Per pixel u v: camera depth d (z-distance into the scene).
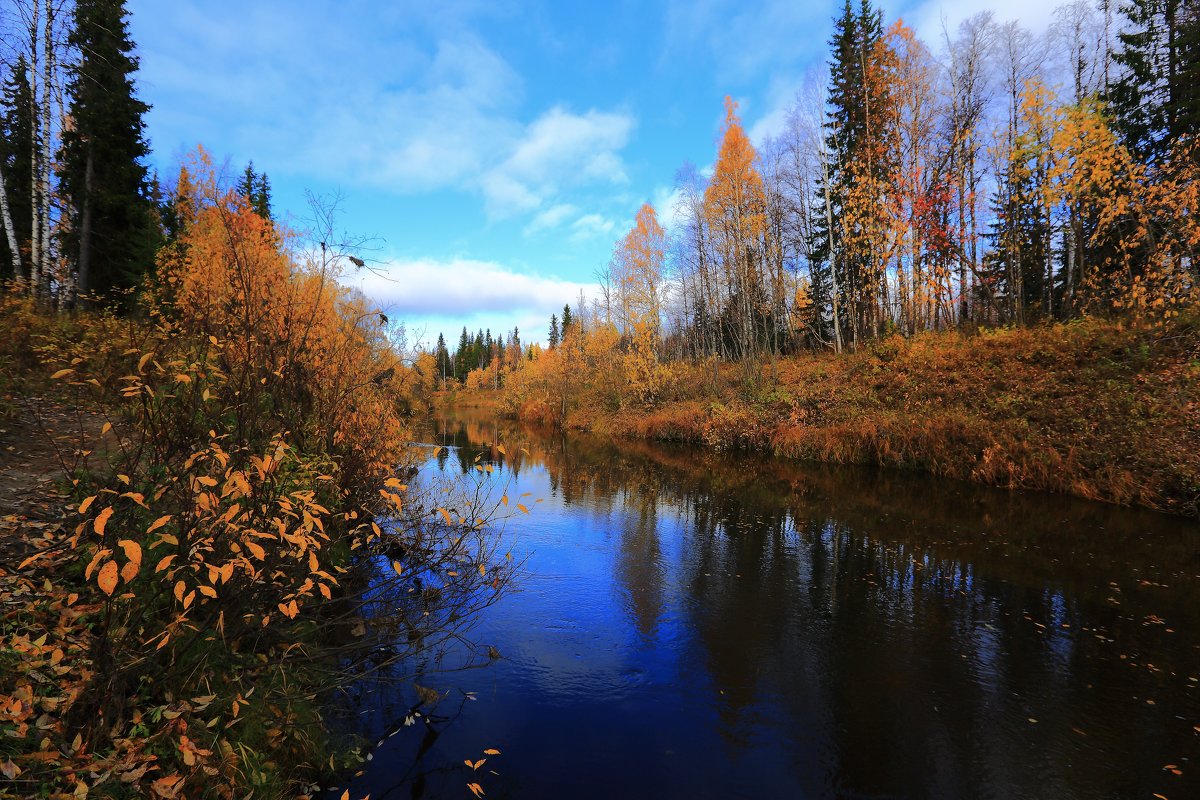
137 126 17.16
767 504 11.87
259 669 3.75
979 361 15.48
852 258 22.48
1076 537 8.80
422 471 15.52
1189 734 4.19
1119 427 11.01
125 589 3.20
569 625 6.05
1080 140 14.17
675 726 4.29
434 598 6.26
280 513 3.88
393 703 4.47
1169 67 16.92
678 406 25.86
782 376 22.62
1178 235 12.84
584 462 18.69
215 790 2.82
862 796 3.56
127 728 2.76
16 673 2.55
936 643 5.66
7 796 2.12
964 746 4.07
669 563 8.13
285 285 6.00
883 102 20.27
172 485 3.23
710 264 30.52
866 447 15.59
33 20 10.78
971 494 11.77
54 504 4.22
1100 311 14.88
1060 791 3.61
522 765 3.79
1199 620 6.06
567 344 38.56
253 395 4.41
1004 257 19.31
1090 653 5.41
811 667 5.20
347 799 3.24
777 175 26.80
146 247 16.98
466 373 95.44
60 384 6.96
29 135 12.50
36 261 11.96
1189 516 9.53
